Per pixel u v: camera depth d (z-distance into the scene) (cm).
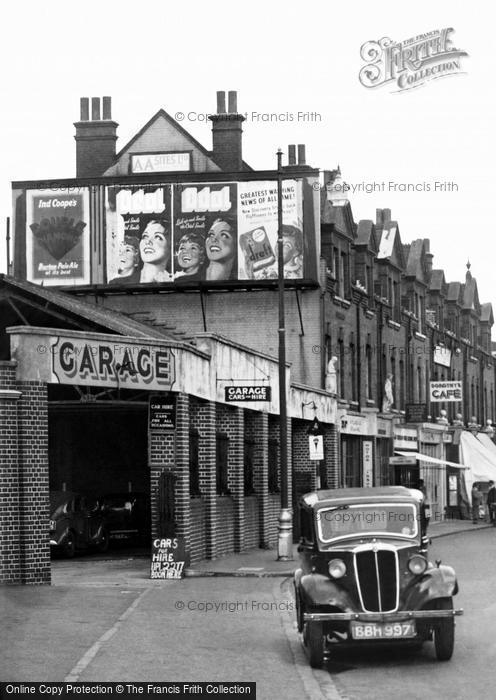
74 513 3334
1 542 2358
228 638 1659
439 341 6850
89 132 4934
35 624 1756
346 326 5091
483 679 1339
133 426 3941
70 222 4812
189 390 2975
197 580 2645
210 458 3212
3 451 2355
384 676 1377
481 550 3794
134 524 3600
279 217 3275
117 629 1714
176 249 4744
